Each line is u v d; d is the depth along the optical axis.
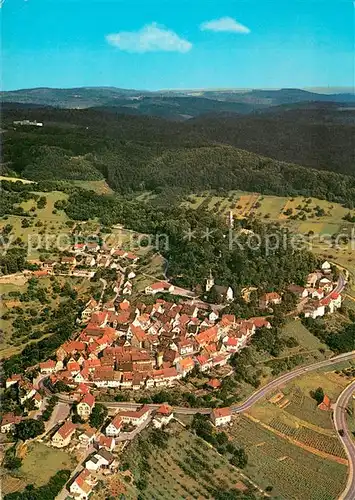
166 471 185.88
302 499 185.12
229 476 189.12
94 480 174.00
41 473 173.00
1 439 189.38
